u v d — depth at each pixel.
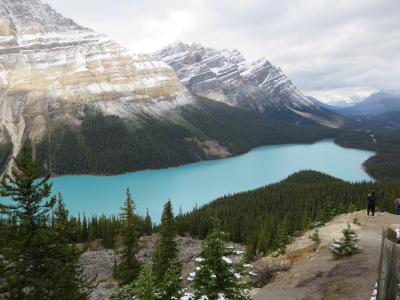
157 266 42.47
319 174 184.25
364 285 17.38
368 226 30.70
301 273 22.27
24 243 16.80
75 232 20.12
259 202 125.62
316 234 29.36
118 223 91.19
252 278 24.19
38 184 17.69
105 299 45.66
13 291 17.17
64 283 18.09
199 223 101.50
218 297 12.82
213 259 13.35
